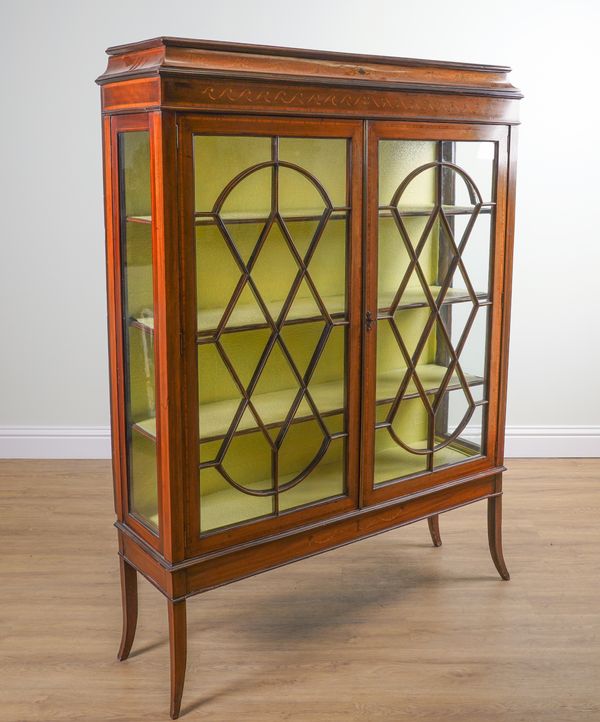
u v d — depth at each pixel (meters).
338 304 2.15
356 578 2.76
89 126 3.57
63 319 3.74
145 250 1.91
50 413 3.82
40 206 3.63
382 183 2.16
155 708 2.10
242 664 2.28
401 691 2.16
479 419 2.58
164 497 1.98
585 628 2.44
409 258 2.27
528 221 3.68
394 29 3.53
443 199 2.31
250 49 1.88
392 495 2.39
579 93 3.58
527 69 3.55
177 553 2.00
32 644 2.37
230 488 2.07
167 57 1.77
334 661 2.29
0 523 3.15
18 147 3.58
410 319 2.32
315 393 2.16
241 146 1.89
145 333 1.96
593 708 2.09
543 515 3.23
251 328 1.99
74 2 3.47
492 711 2.08
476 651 2.33
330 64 2.02
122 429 2.14
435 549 2.97
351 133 2.06
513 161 2.45
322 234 2.07
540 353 3.81
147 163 1.83
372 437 2.30
